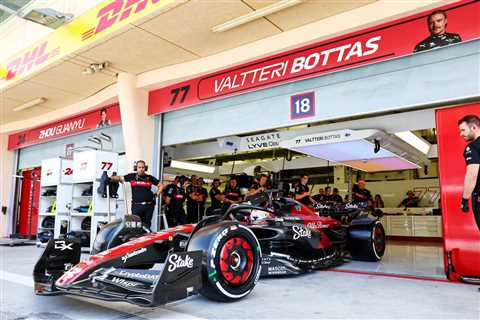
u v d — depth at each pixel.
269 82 5.62
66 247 3.30
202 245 2.87
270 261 3.97
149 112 7.23
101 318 2.58
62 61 6.48
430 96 4.34
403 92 4.54
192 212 8.45
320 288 3.55
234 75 6.05
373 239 5.37
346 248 5.58
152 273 2.80
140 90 7.21
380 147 6.13
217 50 6.04
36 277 3.09
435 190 12.27
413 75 4.48
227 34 5.47
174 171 11.16
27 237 9.74
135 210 5.95
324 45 5.12
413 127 5.77
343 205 6.05
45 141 9.99
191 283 2.62
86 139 9.02
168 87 6.99
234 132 6.14
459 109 4.04
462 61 4.16
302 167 11.51
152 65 6.69
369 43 4.73
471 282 3.75
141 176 6.10
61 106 9.18
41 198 8.20
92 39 5.76
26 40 7.58
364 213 5.86
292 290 3.46
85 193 7.40
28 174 11.33
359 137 5.64
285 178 14.20
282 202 4.77
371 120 6.08
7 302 3.01
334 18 4.93
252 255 3.15
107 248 3.63
